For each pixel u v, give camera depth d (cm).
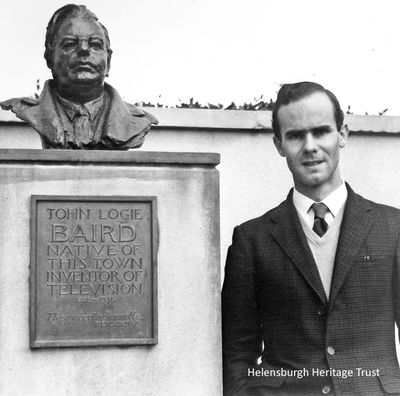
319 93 336
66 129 349
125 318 334
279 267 337
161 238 340
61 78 349
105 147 351
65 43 347
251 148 483
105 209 337
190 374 338
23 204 330
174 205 342
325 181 339
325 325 328
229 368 341
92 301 332
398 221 338
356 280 328
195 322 340
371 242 332
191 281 341
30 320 326
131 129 353
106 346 332
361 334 326
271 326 338
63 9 355
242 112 478
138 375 334
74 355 330
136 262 338
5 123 453
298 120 333
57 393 327
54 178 334
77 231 334
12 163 331
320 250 336
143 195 340
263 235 347
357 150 497
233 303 346
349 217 335
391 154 501
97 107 358
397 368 329
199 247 343
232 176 479
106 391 331
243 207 478
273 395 329
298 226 339
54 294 330
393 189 499
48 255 330
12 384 324
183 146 473
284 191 483
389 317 331
